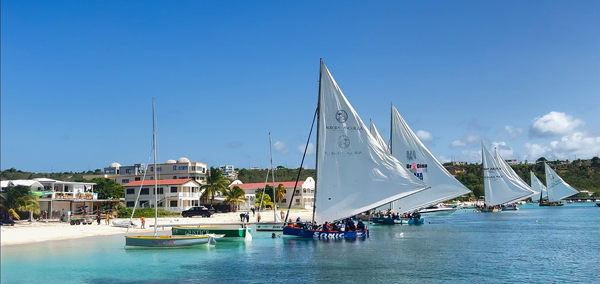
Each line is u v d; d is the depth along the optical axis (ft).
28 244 163.63
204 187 385.09
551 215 380.17
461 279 111.55
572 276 114.83
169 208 358.23
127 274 116.78
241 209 440.45
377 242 178.40
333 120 178.50
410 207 267.80
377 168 180.14
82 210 261.85
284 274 117.19
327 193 177.58
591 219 323.78
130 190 377.91
